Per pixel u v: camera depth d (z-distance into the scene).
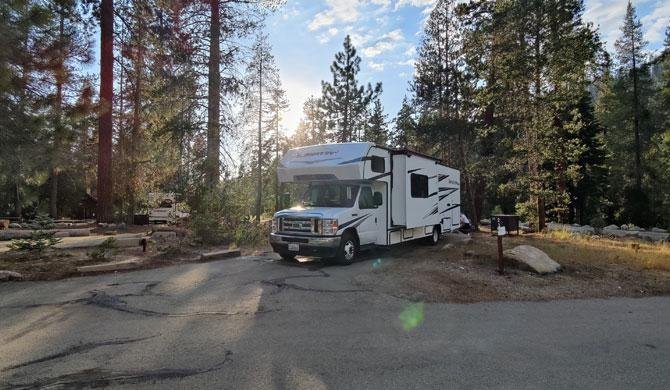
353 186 11.27
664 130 36.25
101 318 5.96
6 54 10.43
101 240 13.42
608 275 9.36
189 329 5.54
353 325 5.84
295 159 12.11
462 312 6.60
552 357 4.81
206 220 13.96
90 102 13.23
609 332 5.78
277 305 6.75
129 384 3.93
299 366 4.40
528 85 19.69
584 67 19.48
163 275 8.95
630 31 39.03
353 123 40.50
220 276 8.94
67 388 3.84
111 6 17.64
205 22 17.81
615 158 39.94
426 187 13.62
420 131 25.50
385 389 3.91
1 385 3.88
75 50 12.92
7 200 28.73
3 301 6.76
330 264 10.53
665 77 33.78
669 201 34.28
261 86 29.62
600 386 4.07
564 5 18.64
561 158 19.56
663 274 9.66
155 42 17.27
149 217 26.91
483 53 21.47
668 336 5.65
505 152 23.69
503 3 20.16
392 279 8.60
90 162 20.14
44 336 5.21
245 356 4.65
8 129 11.11
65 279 8.44
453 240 15.66
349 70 39.69
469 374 4.29
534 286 8.27
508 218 17.62
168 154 19.64
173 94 17.25
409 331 5.63
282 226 10.82
